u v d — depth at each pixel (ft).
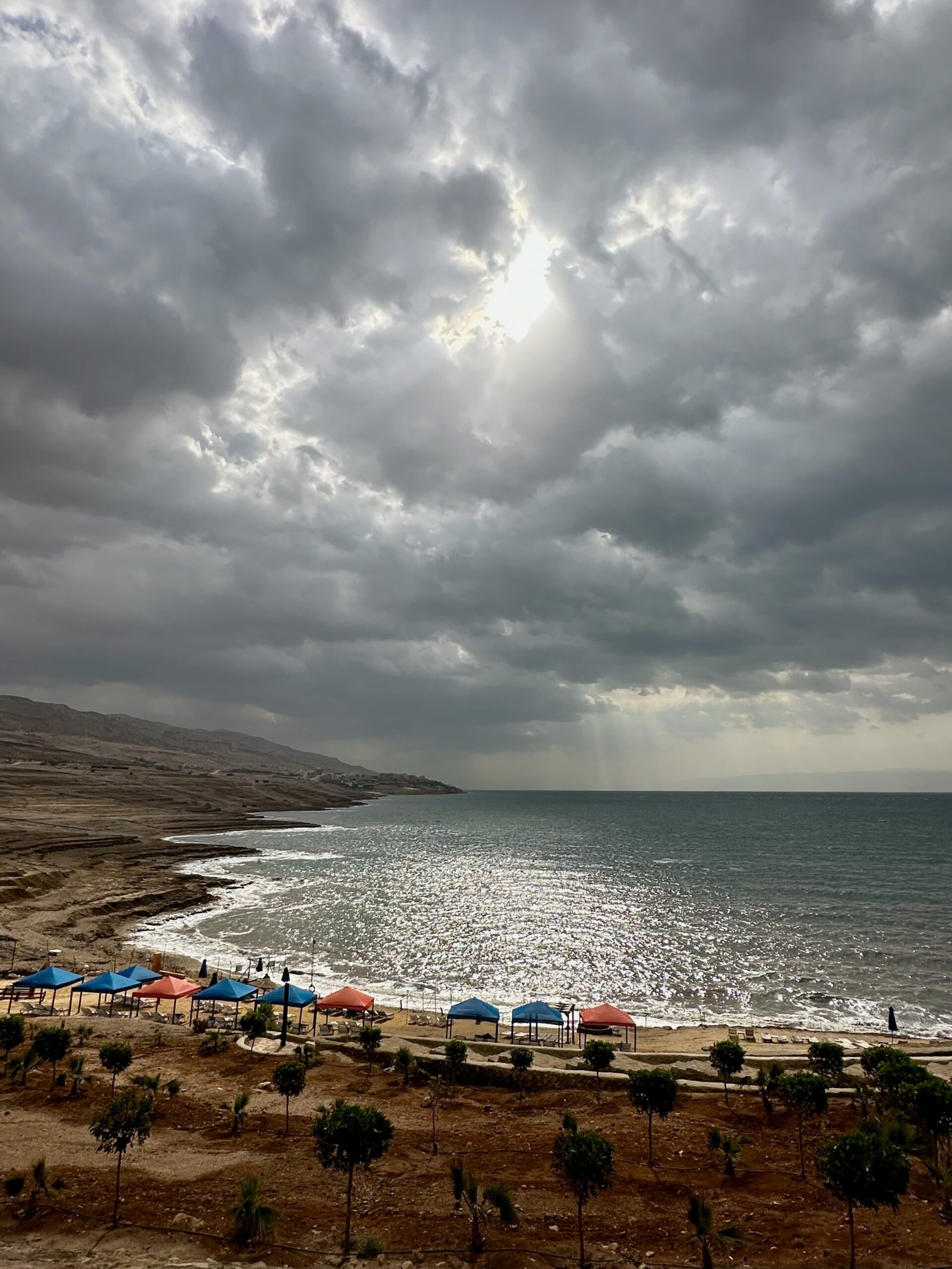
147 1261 47.75
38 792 612.70
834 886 315.78
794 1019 151.12
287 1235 52.16
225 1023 135.23
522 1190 61.87
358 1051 110.11
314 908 272.92
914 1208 59.06
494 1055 112.37
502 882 338.13
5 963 173.78
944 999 164.14
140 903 260.83
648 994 169.17
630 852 466.29
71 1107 81.66
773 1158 70.54
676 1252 51.16
